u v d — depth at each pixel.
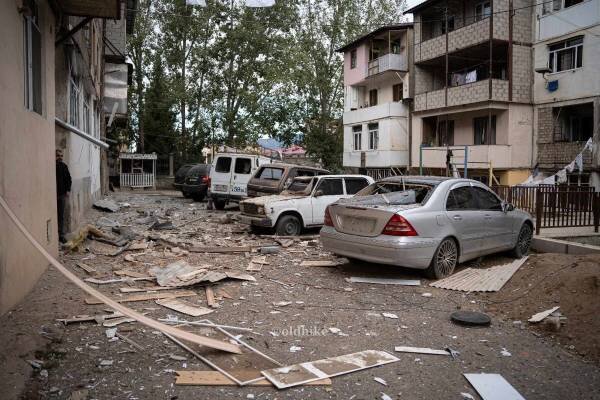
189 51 38.28
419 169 29.92
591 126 23.48
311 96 38.28
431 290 6.85
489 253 8.29
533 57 25.23
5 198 4.91
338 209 7.65
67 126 9.30
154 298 6.18
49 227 7.27
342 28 35.69
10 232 5.07
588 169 22.03
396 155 31.94
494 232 8.25
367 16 36.00
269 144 59.00
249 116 39.62
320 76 37.06
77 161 12.28
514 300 6.21
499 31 24.69
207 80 39.97
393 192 7.92
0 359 3.81
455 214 7.54
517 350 4.69
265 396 3.61
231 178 18.39
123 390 3.62
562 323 5.29
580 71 22.70
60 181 9.16
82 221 12.95
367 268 8.15
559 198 11.02
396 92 33.28
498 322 5.55
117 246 9.49
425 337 4.99
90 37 16.17
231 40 37.41
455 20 28.64
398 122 31.86
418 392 3.74
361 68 34.91
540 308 5.80
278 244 10.45
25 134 5.74
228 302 6.13
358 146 36.09
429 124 30.42
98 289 6.46
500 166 24.89
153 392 3.61
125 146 41.75
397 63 31.38
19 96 5.48
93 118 19.59
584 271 6.39
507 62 25.33
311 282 7.23
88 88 16.28
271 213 11.35
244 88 39.16
